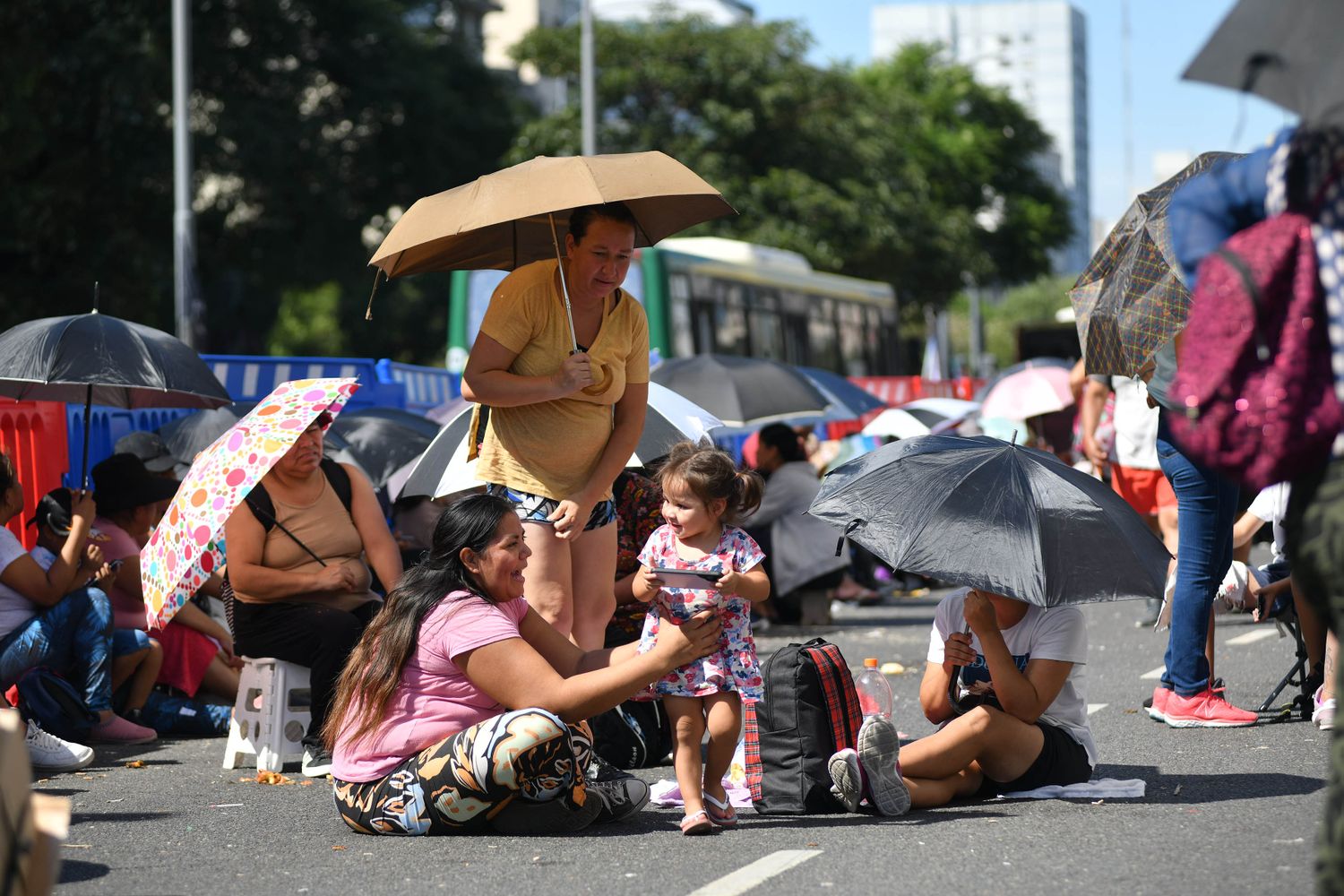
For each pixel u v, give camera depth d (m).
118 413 14.61
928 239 54.66
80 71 40.56
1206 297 5.24
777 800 7.75
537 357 8.15
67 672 10.68
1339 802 4.47
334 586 9.76
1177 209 5.82
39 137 36.31
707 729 7.57
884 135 54.31
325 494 10.12
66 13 40.38
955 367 74.19
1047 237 68.19
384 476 13.64
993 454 7.89
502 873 6.61
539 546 8.19
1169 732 9.76
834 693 7.79
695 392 18.00
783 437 17.95
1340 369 5.02
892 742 7.51
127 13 41.25
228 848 7.29
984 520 7.57
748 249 31.98
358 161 50.00
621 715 9.45
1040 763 7.90
